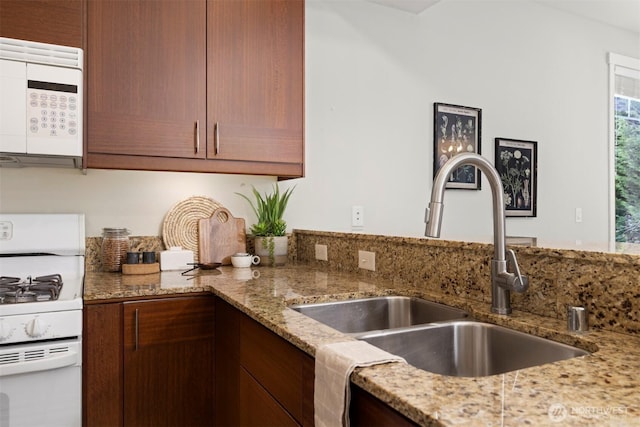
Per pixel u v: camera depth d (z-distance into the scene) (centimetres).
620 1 335
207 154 194
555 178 343
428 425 54
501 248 113
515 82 324
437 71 291
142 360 158
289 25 213
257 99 204
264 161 206
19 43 154
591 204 363
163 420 161
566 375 69
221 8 198
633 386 64
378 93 270
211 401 169
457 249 136
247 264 217
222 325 159
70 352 141
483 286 127
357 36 263
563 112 348
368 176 266
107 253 199
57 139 158
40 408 138
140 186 214
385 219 271
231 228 229
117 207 209
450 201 291
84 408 149
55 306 140
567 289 104
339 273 196
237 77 200
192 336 166
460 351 110
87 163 173
